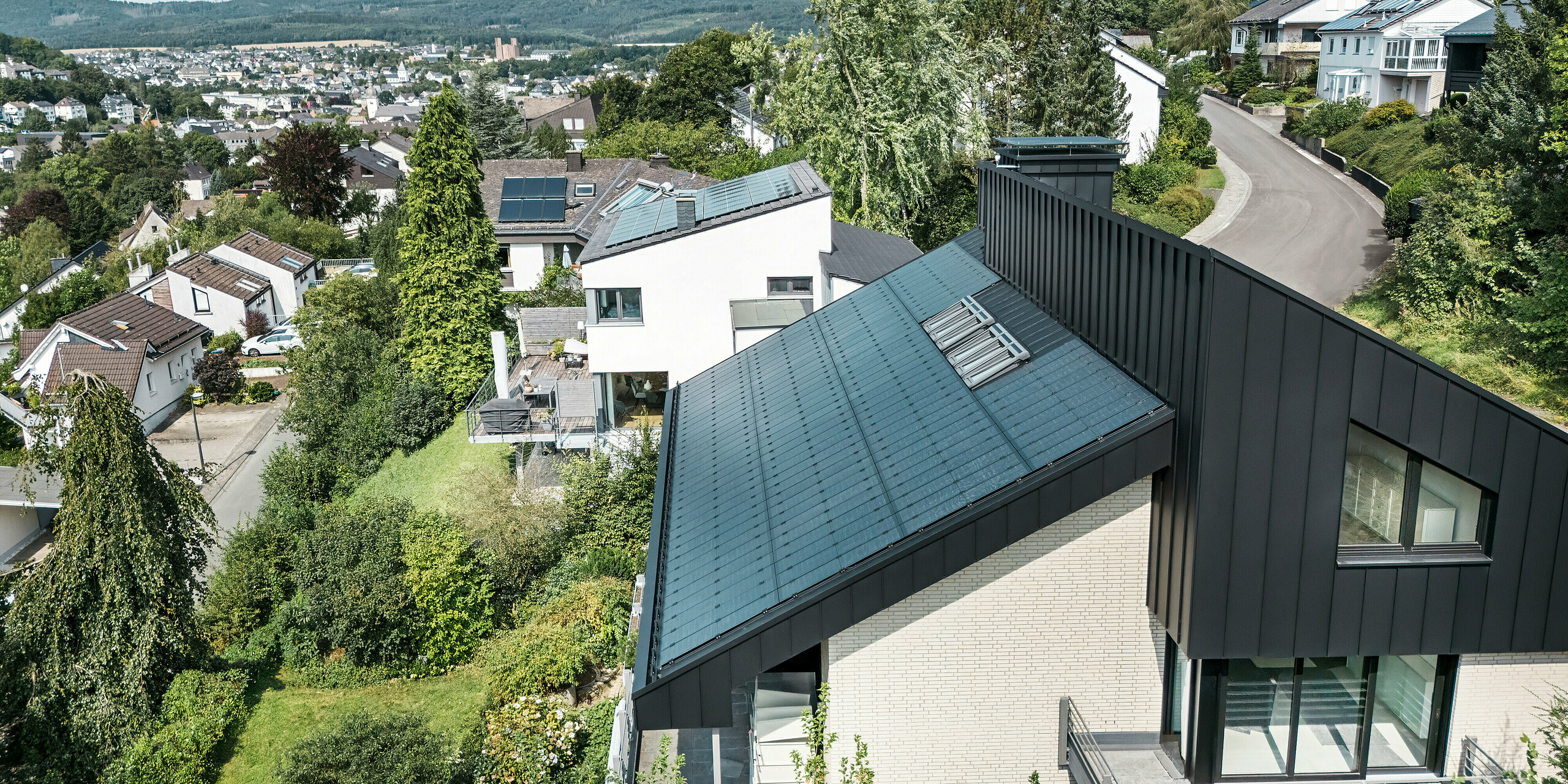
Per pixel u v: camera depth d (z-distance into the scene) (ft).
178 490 86.12
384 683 85.81
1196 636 35.42
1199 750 38.47
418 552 86.07
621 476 95.30
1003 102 194.18
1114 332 41.73
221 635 94.99
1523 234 104.68
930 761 40.78
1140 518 38.40
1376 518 35.88
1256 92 259.19
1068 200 46.70
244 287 237.66
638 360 106.83
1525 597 36.45
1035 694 40.04
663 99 337.11
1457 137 128.77
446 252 137.18
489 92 311.68
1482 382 93.15
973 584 39.04
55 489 139.95
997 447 40.70
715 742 42.88
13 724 82.12
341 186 326.03
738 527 47.39
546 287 170.60
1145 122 193.36
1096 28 182.39
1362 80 232.32
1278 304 33.32
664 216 113.29
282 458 134.10
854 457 47.32
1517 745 39.17
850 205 158.81
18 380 191.52
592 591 82.43
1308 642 35.91
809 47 154.81
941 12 157.69
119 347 189.06
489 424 107.96
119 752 80.23
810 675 42.32
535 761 67.21
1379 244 142.00
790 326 74.02
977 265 63.46
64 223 433.48
